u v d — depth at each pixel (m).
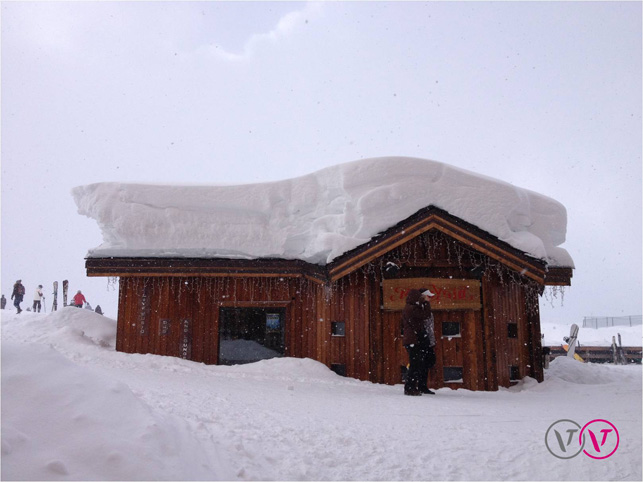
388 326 12.51
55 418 3.72
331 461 5.05
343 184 13.24
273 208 14.20
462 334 12.37
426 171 13.08
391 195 12.78
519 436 6.25
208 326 13.94
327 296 13.22
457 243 12.69
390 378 12.27
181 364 12.59
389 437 6.01
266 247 13.95
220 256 13.94
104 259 13.73
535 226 14.33
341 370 12.84
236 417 6.39
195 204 14.13
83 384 4.28
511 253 12.15
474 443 5.89
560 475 5.02
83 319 15.87
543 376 13.32
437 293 12.34
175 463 3.85
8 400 3.70
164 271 13.70
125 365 11.78
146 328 13.99
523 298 13.67
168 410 6.09
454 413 7.82
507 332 13.02
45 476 3.18
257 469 4.59
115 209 14.13
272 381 11.11
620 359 26.23
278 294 13.97
